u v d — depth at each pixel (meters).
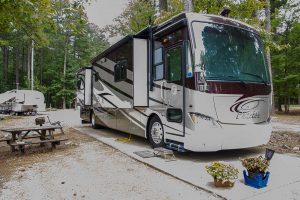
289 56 20.12
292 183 4.69
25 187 4.77
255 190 4.39
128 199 4.18
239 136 6.03
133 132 8.51
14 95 22.91
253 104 6.22
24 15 7.03
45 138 8.20
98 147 8.00
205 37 6.10
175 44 6.43
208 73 5.86
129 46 8.16
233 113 5.97
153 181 4.96
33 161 6.50
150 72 7.45
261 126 6.32
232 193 4.27
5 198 4.30
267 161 4.64
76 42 44.03
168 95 6.66
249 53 6.52
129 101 8.14
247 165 4.59
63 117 19.52
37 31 8.86
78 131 11.44
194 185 4.67
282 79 20.27
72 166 6.00
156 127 7.31
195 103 5.78
